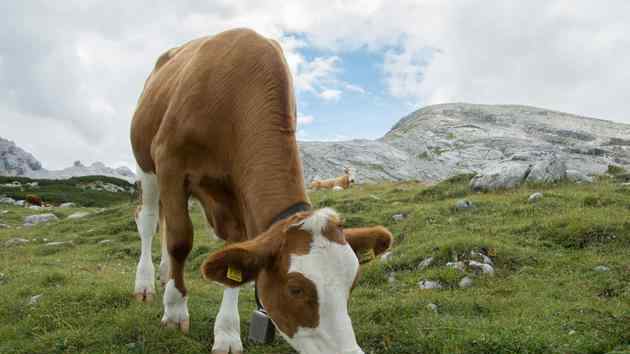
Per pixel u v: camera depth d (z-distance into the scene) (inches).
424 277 129.6
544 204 191.3
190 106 81.7
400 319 102.6
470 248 140.8
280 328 58.8
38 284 129.1
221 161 79.2
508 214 187.2
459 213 197.2
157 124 96.8
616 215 162.4
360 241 62.3
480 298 112.4
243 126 74.1
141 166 107.4
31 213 415.2
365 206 237.1
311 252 55.8
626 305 102.7
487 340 86.0
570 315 98.3
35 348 90.3
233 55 81.0
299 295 55.0
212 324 97.9
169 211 86.3
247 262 56.9
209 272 55.9
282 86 74.7
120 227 258.4
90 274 145.2
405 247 157.3
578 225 154.8
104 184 901.8
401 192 285.1
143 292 106.8
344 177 547.2
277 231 59.3
